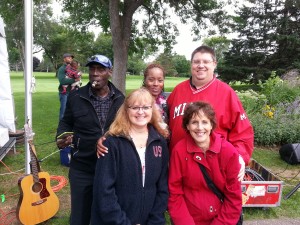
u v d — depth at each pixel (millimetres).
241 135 2311
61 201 3814
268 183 3512
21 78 34812
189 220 2174
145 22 14789
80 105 2395
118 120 2061
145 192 2064
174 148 2221
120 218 1946
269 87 8859
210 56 2268
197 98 2332
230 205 2131
